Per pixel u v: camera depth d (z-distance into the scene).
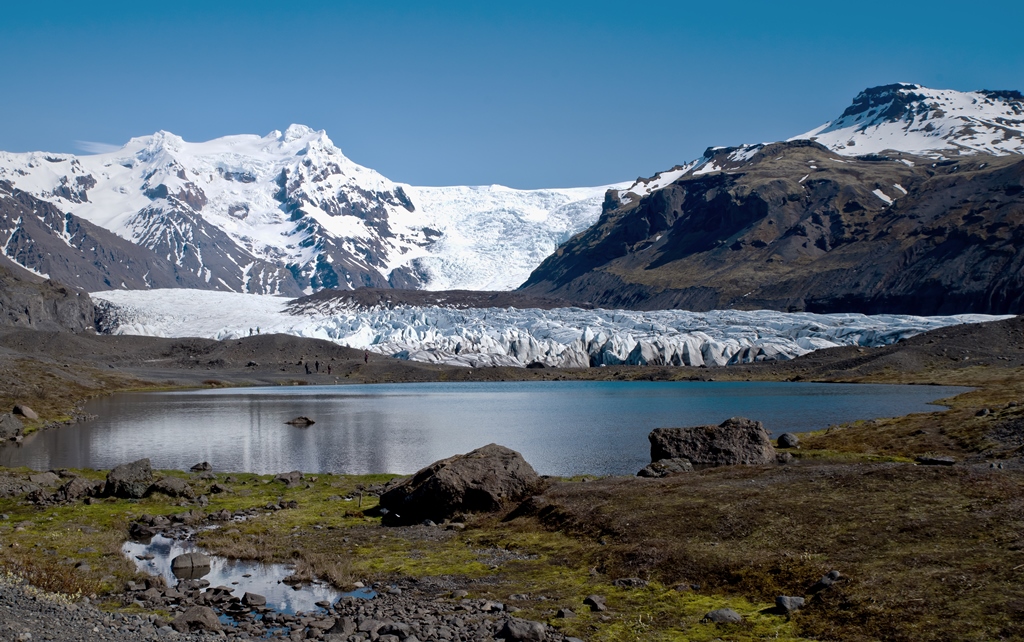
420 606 27.86
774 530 30.78
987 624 21.92
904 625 22.70
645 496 37.34
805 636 23.44
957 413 68.12
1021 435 55.03
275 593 30.42
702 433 52.16
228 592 29.86
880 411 111.62
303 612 27.77
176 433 96.50
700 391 181.25
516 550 34.25
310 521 42.25
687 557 29.70
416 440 89.94
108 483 49.03
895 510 30.58
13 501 47.38
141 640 22.61
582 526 35.28
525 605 27.53
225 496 50.19
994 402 100.44
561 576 30.41
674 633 24.28
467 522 39.88
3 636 20.94
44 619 23.45
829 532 29.72
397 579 31.42
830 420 101.50
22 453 75.81
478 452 44.12
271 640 24.20
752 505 33.53
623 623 25.27
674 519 33.56
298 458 74.94
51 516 43.03
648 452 76.50
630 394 178.00
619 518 34.72
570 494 39.44
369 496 49.50
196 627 25.17
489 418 118.81
